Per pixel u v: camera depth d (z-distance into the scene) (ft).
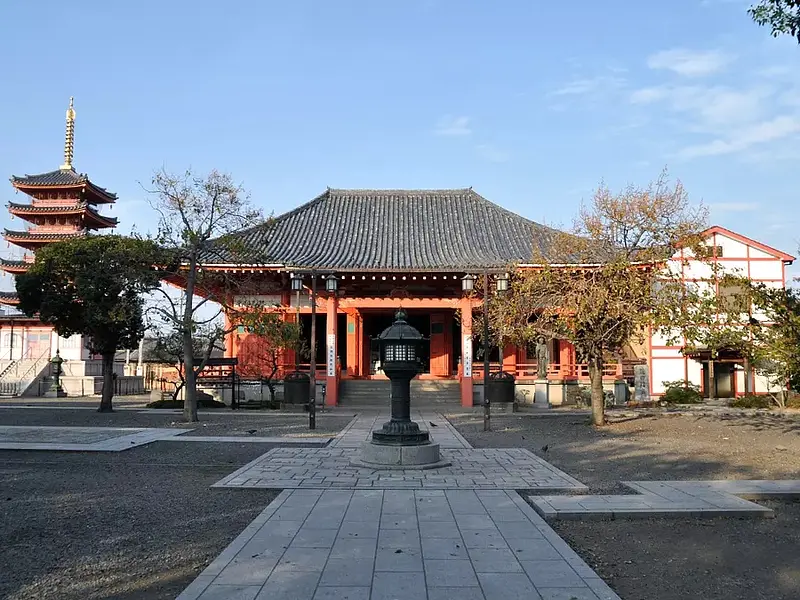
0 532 28.17
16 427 68.03
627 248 70.13
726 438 60.85
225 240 75.66
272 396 99.66
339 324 119.75
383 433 44.80
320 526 27.89
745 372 116.06
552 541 25.73
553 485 37.29
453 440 58.85
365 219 121.19
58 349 146.20
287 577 21.34
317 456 48.47
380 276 99.76
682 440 59.67
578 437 62.13
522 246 109.29
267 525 28.04
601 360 71.97
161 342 93.66
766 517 31.42
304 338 110.01
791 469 44.19
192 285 75.72
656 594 21.25
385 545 25.04
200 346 99.81
